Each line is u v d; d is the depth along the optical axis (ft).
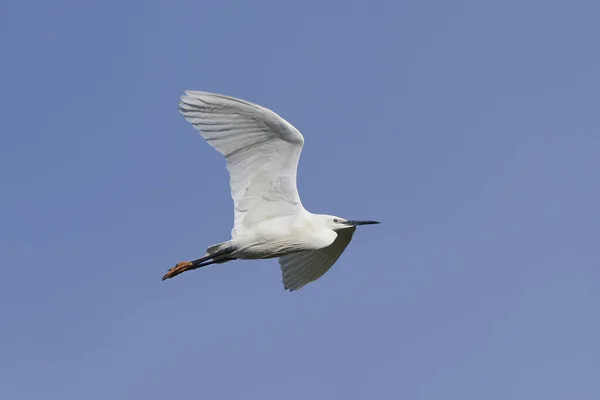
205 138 49.42
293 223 52.70
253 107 48.39
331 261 61.11
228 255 53.31
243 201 51.90
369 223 58.18
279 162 50.98
